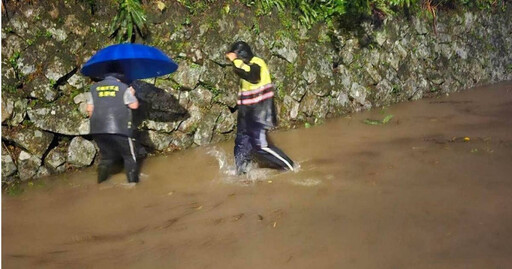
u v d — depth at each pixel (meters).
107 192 5.69
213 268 3.95
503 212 4.68
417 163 6.18
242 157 6.02
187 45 7.25
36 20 6.23
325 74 8.64
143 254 4.23
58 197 5.58
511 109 8.87
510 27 12.21
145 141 6.89
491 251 3.98
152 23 7.02
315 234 4.43
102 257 4.21
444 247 4.08
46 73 6.28
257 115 5.88
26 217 5.06
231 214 4.95
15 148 6.05
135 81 6.80
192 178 6.05
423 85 10.09
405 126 7.96
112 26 6.76
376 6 9.42
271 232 4.52
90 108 5.73
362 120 8.45
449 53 10.71
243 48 5.85
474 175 5.68
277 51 8.11
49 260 4.19
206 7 7.48
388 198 5.14
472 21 11.25
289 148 7.04
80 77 6.52
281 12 8.28
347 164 6.27
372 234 4.37
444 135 7.35
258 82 5.86
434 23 10.45
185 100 7.19
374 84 9.34
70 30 6.47
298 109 8.26
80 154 6.41
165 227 4.73
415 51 10.09
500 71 11.83
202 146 7.32
